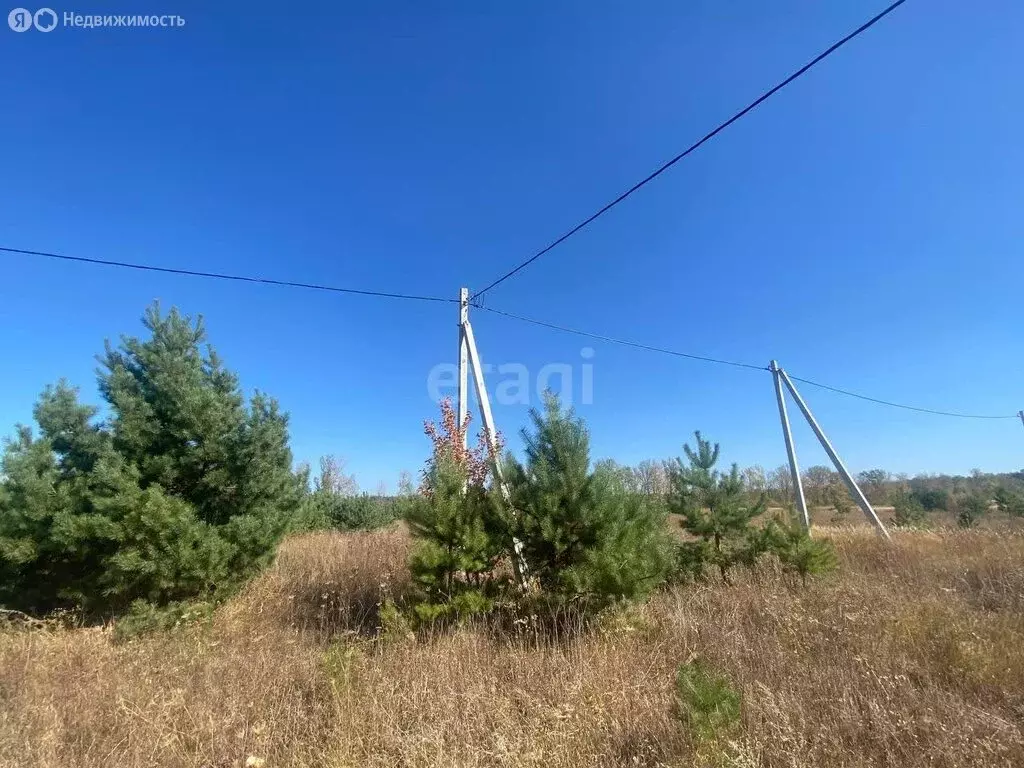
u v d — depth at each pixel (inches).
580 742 157.3
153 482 297.6
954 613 250.2
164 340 325.7
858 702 165.5
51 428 309.6
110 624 288.8
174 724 171.2
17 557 290.5
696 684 161.8
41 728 166.2
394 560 394.3
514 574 278.7
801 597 293.4
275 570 382.6
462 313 376.8
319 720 177.8
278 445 332.2
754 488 561.9
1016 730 145.6
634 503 276.4
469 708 174.2
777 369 682.2
